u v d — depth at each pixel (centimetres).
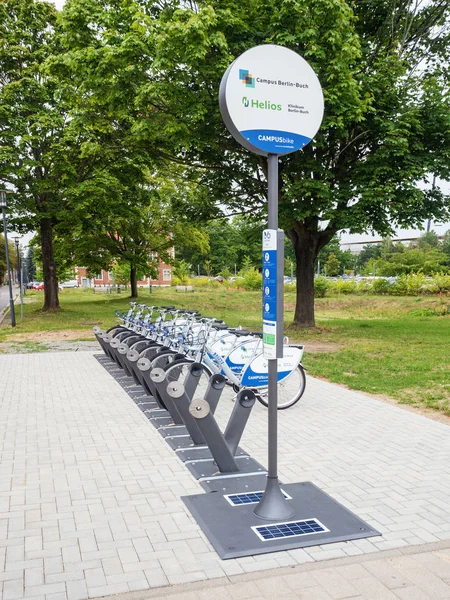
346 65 1103
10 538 351
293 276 6266
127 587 295
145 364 650
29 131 2023
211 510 391
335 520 374
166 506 402
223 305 2786
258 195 1550
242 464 487
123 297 3388
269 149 372
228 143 1305
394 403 729
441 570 314
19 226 2267
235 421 489
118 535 355
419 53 1446
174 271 3312
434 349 1181
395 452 524
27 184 2147
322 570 313
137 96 1139
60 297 3825
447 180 1323
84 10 1191
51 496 419
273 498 383
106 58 1106
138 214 2377
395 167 1247
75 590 292
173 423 617
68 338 1467
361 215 1227
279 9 1122
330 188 1323
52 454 520
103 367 998
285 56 375
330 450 530
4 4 2078
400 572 312
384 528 367
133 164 1973
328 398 749
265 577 305
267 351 370
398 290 2886
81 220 2228
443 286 2705
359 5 1380
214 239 7319
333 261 6116
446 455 516
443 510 396
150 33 1070
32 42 2056
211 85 1176
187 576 305
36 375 927
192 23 988
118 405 713
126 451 528
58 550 335
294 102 380
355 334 1475
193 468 477
